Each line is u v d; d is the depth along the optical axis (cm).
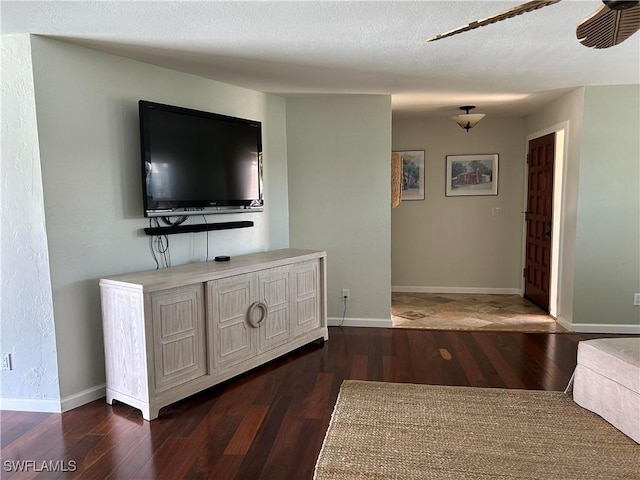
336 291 470
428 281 634
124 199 313
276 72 351
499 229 615
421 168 623
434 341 416
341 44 283
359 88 412
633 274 430
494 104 505
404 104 498
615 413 255
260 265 345
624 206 425
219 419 270
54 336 276
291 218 471
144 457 230
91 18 237
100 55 295
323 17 238
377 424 261
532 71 357
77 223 286
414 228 631
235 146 382
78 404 289
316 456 230
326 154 458
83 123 287
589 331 439
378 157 450
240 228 411
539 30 260
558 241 496
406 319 498
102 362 303
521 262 611
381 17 239
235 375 327
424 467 219
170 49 292
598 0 216
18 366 282
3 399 286
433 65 335
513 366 353
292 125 460
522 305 557
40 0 214
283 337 374
